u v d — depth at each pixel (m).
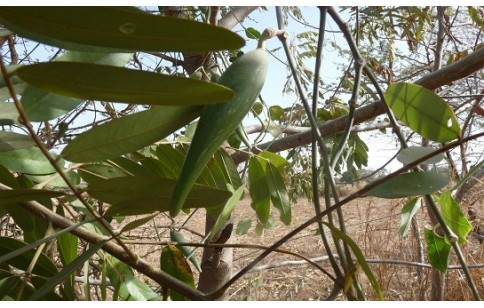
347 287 0.45
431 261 0.67
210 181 0.71
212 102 0.30
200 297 0.47
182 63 1.22
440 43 1.75
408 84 0.51
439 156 0.48
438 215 0.48
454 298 2.15
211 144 0.37
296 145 1.08
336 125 0.95
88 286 0.69
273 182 0.76
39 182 0.63
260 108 1.14
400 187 0.45
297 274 2.68
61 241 0.68
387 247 2.42
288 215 0.76
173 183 0.43
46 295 0.52
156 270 0.47
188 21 0.26
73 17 0.26
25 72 0.28
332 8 0.53
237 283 2.37
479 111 0.63
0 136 0.48
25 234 0.66
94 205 0.90
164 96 0.30
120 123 0.40
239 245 0.46
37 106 0.44
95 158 0.41
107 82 0.29
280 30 0.50
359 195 0.42
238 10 1.11
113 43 0.27
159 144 0.70
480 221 2.17
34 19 0.26
